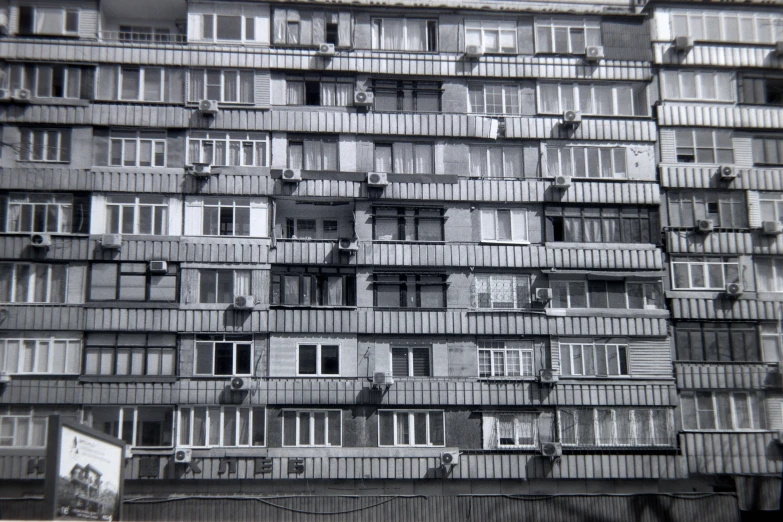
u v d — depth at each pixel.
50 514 20.38
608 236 36.25
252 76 36.22
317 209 36.28
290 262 34.66
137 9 37.44
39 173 34.50
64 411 32.75
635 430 34.38
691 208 37.19
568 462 33.59
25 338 33.19
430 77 37.03
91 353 33.28
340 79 36.62
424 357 34.53
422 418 33.84
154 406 33.03
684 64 38.25
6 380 32.47
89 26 36.09
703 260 36.59
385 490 33.16
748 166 37.75
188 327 33.72
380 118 36.28
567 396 34.38
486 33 37.91
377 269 35.00
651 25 38.66
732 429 34.94
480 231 35.75
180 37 38.00
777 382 35.41
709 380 35.31
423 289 35.03
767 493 33.69
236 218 34.97
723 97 38.28
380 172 35.50
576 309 35.31
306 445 33.19
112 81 35.69
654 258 36.06
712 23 38.66
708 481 34.56
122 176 34.81
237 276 34.47
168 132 35.44
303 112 36.00
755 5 39.00
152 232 34.59
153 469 32.31
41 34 35.81
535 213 36.19
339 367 33.94
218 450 32.69
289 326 34.03
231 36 36.50
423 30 37.69
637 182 36.81
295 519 30.41
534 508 31.20
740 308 36.16
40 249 33.84
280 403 33.31
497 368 34.59
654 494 31.81
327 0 37.09
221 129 35.62
